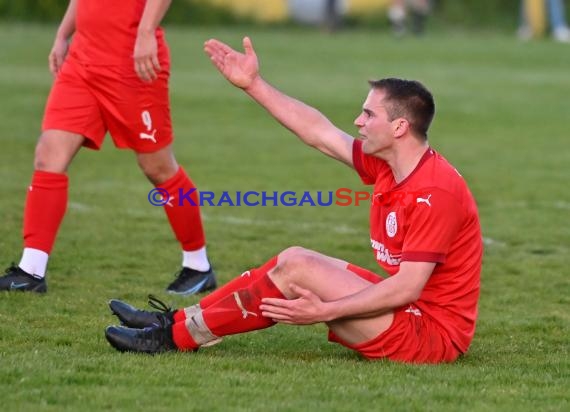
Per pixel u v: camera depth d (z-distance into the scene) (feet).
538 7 394.32
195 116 193.57
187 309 59.47
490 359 61.46
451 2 428.56
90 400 49.78
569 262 91.35
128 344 58.39
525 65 294.25
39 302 71.92
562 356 62.69
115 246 92.27
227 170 139.44
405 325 56.80
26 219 74.79
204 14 387.55
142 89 74.38
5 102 198.59
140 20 73.72
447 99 223.51
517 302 77.92
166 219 105.50
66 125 74.08
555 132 182.80
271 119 192.13
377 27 411.95
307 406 49.57
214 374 54.70
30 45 297.74
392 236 57.72
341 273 56.34
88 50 74.08
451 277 57.72
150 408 48.93
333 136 62.64
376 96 57.93
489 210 115.55
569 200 121.90
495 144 168.45
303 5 394.32
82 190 122.01
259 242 96.99
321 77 252.01
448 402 51.01
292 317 55.67
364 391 52.08
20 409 48.26
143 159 76.23
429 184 56.44
